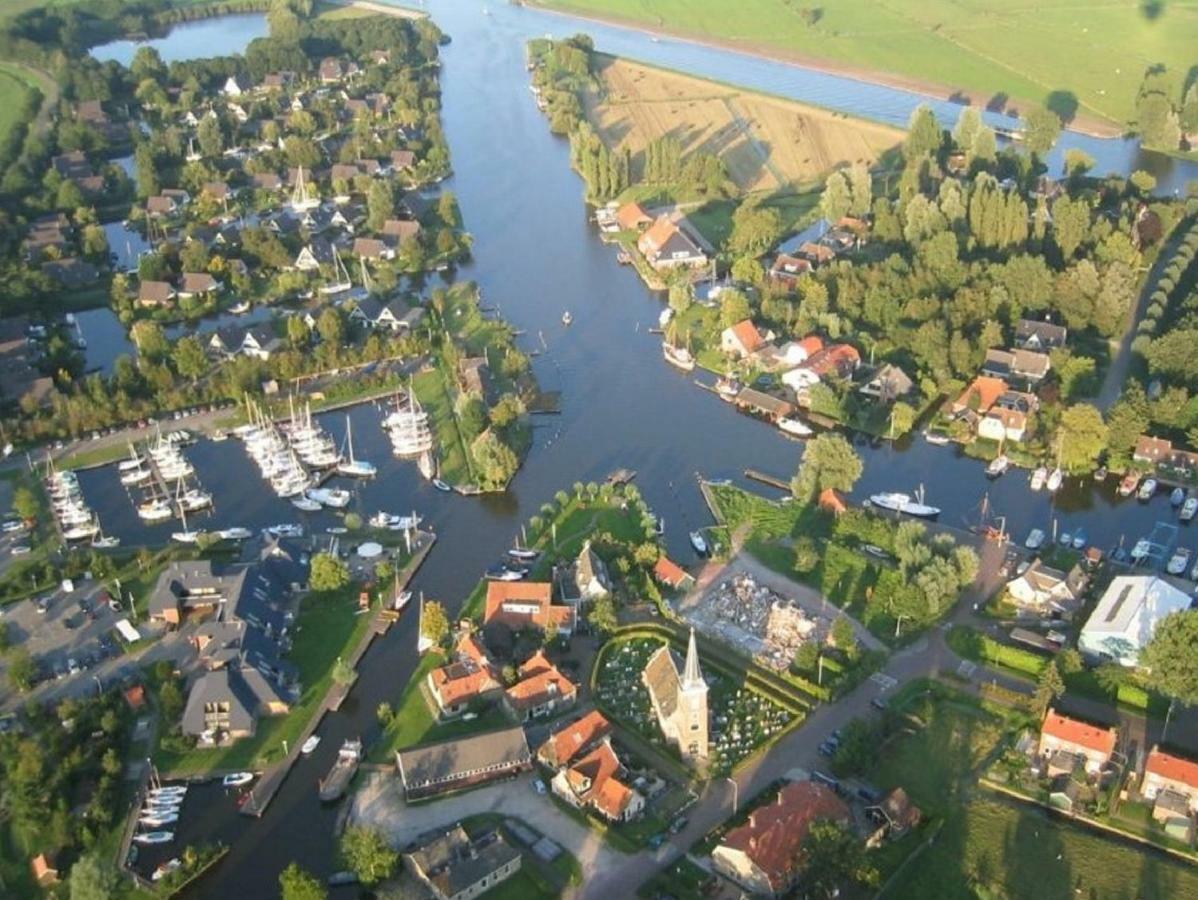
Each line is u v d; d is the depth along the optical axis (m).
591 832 187.88
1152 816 188.12
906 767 198.50
